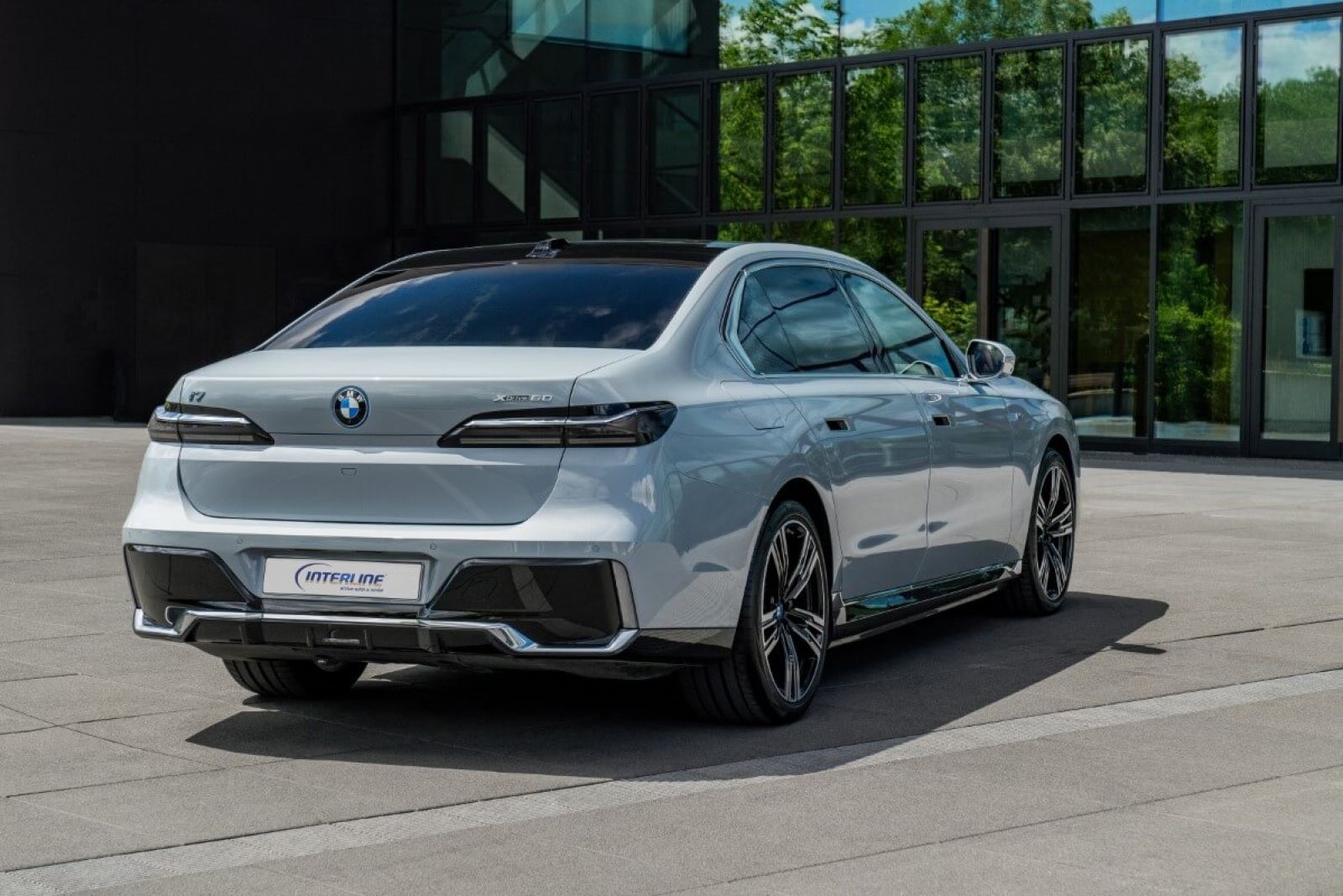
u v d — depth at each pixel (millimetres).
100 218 24453
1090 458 18438
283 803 4406
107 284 24562
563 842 4023
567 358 4941
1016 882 3682
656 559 4742
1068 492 7875
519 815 4281
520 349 5086
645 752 4977
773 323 5715
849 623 5773
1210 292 18766
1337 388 17953
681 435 4879
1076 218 19578
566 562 4660
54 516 11766
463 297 5598
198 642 5094
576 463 4723
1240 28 18422
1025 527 7379
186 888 3682
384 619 4785
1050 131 19688
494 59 25125
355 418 4863
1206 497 13625
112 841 4051
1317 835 4055
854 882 3689
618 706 5648
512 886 3682
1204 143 18719
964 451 6684
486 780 4645
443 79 25750
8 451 17953
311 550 4875
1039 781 4586
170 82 24688
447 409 4781
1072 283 19609
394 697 5820
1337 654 6586
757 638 5148
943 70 20391
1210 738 5105
